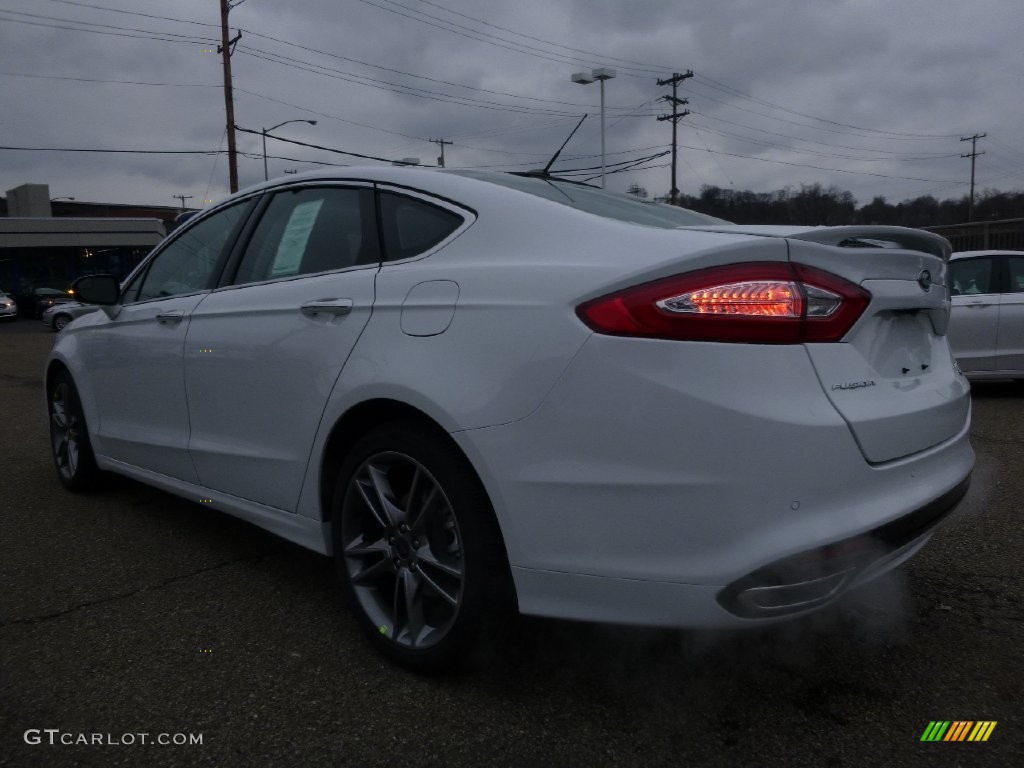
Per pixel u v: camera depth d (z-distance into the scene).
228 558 3.42
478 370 2.11
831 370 1.92
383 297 2.43
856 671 2.39
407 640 2.38
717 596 1.83
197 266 3.47
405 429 2.31
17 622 2.78
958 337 7.27
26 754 2.01
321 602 2.95
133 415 3.74
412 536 2.35
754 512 1.80
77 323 4.39
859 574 1.93
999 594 2.93
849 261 2.01
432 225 2.50
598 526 1.93
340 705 2.23
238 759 1.99
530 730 2.10
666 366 1.85
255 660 2.49
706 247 1.90
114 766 1.97
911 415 2.08
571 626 2.69
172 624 2.76
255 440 2.90
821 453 1.84
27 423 6.93
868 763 1.96
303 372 2.63
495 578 2.15
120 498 4.38
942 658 2.47
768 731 2.09
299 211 3.02
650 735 2.08
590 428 1.92
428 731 2.10
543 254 2.16
